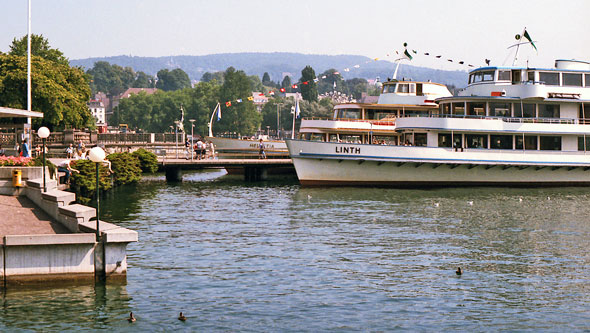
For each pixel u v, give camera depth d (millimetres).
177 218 43906
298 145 65188
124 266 24656
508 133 65312
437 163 64750
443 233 38031
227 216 45062
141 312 22094
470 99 65562
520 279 27234
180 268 28469
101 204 51688
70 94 88938
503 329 21078
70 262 24125
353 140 73938
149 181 78250
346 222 42250
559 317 22312
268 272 28000
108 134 106312
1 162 35812
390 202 53219
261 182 76938
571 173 68125
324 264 29656
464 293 25047
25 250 23609
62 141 77750
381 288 25625
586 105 67500
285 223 41844
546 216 45281
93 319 21250
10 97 82188
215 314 22109
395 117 74250
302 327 20969
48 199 30172
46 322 20891
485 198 56531
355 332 20578
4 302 22531
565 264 30078
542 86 65188
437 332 20688
